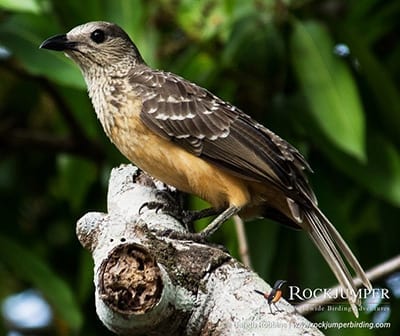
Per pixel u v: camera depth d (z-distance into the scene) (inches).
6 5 413.1
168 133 402.0
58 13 448.1
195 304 285.1
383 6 479.5
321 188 456.1
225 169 398.0
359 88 467.5
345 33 456.4
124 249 276.5
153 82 414.6
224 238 455.2
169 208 364.8
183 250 294.5
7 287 541.6
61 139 526.0
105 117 417.1
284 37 456.1
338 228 446.3
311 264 447.2
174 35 468.8
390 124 459.8
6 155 554.9
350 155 441.4
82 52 431.5
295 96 456.4
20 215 532.4
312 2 472.4
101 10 439.2
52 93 508.7
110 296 274.1
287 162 395.2
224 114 403.9
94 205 520.1
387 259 470.9
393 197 437.7
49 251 539.2
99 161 521.0
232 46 436.1
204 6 446.9
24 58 435.2
